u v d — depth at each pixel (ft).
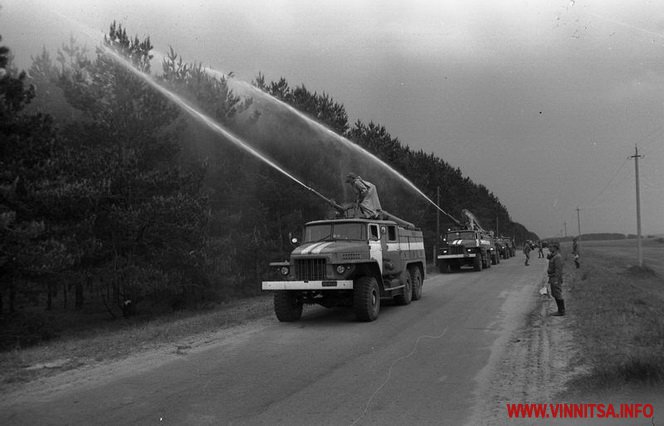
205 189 70.74
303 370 24.71
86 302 93.71
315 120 86.48
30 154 53.06
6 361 27.45
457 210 162.61
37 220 53.78
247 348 30.09
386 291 43.32
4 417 18.63
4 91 51.80
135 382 23.07
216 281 67.46
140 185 59.67
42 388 22.34
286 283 37.78
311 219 83.20
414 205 119.75
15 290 52.85
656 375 19.72
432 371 23.99
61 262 48.93
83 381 23.38
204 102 68.64
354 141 97.19
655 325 29.99
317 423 17.57
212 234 71.26
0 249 45.68
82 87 61.62
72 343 34.81
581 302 44.16
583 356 24.81
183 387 22.13
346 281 37.01
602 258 170.19
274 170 79.05
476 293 56.90
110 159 58.65
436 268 112.47
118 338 34.91
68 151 56.80
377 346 29.89
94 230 60.08
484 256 103.24
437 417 17.88
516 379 22.20
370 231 42.32
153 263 62.03
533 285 64.18
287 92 87.86
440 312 43.06
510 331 33.45
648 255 204.13
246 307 53.98
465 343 30.04
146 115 62.39
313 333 34.58
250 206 77.15
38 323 54.44
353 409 18.90
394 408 18.90
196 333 35.53
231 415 18.56
